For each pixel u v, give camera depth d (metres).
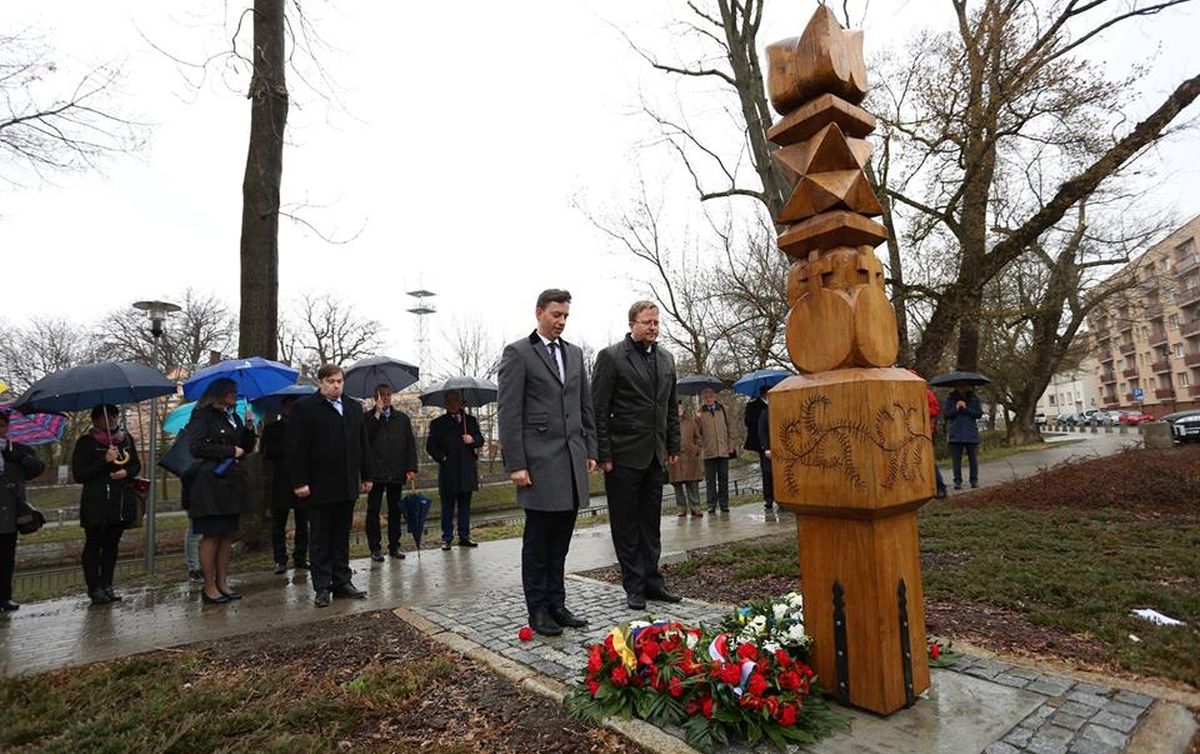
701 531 8.44
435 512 21.16
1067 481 8.84
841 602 2.62
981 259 15.38
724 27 13.42
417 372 8.95
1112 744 2.27
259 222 8.48
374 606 5.04
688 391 11.02
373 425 7.36
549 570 4.11
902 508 2.57
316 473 5.30
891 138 14.27
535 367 4.14
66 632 4.72
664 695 2.64
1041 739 2.31
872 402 2.46
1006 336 25.47
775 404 2.83
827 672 2.69
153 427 8.71
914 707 2.59
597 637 3.80
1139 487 8.23
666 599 4.61
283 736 2.61
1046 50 12.23
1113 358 69.69
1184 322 55.44
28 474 6.04
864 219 2.69
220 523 5.50
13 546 5.83
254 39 8.59
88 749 2.58
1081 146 13.05
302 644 4.02
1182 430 20.05
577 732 2.61
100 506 5.70
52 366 33.41
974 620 3.80
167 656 3.90
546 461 4.00
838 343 2.61
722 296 22.67
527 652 3.57
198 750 2.59
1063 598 4.07
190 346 31.97
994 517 7.38
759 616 3.02
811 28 2.73
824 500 2.60
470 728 2.71
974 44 12.43
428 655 3.67
